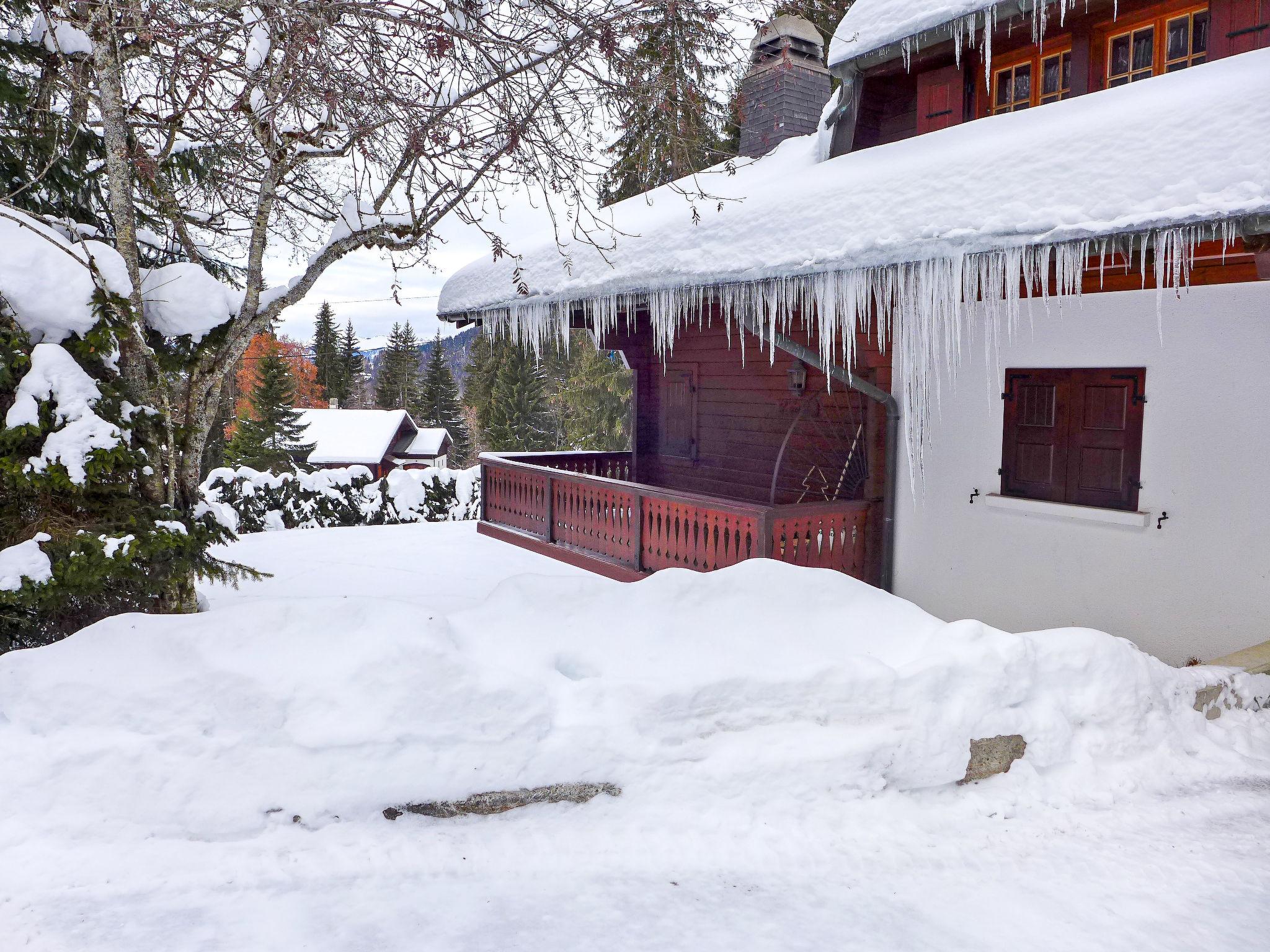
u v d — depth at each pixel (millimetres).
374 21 4051
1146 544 5383
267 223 4684
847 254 4879
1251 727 4094
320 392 63344
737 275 5527
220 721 2918
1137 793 3531
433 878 2777
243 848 2799
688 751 3209
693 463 10188
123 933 2406
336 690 3002
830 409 8070
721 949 2494
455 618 3656
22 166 5844
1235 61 4535
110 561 3928
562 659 3529
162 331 4520
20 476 3799
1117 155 3939
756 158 9078
